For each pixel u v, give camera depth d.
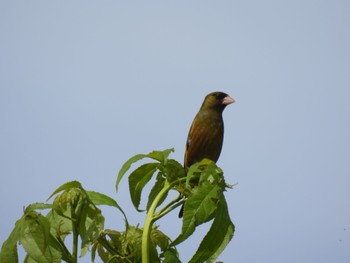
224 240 5.23
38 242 4.66
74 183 5.03
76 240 4.91
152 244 5.26
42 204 4.77
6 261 4.66
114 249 5.27
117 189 5.33
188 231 5.04
